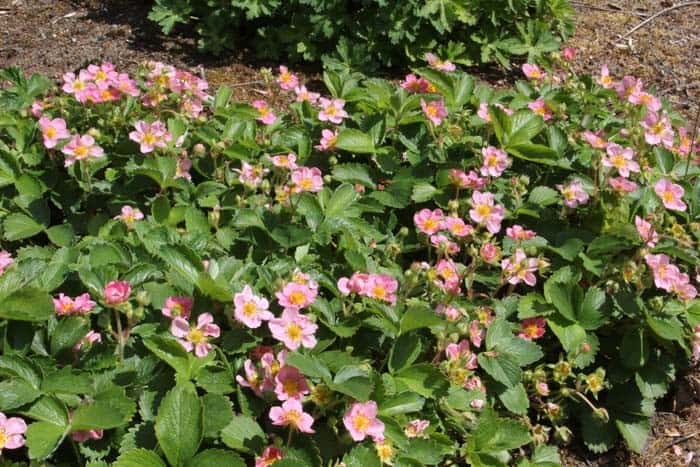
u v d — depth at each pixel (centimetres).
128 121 115
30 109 116
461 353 95
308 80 152
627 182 107
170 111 115
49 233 104
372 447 88
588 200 110
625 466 102
